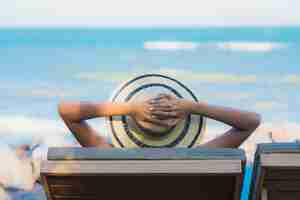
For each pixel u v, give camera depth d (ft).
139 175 10.11
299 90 21.08
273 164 10.00
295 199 10.66
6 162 19.33
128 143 13.61
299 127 20.33
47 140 20.10
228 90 21.31
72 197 10.80
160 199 10.70
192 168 9.96
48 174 10.20
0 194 18.79
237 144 13.70
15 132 20.31
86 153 10.17
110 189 10.54
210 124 19.65
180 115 13.43
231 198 10.54
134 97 13.99
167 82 14.20
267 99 20.99
